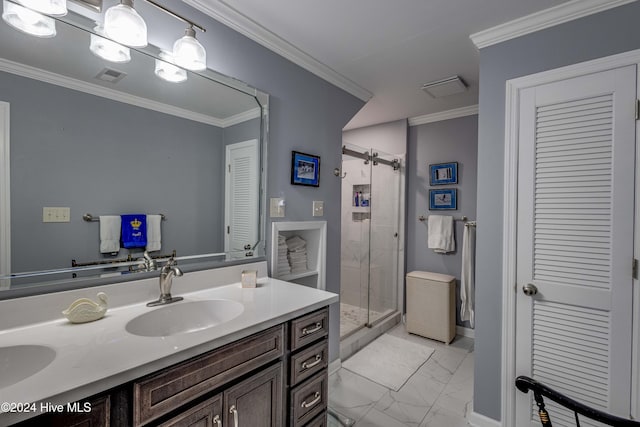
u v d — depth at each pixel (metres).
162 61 1.38
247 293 1.45
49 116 1.09
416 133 3.38
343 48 1.95
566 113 1.52
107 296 1.18
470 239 2.86
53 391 0.66
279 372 1.18
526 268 1.62
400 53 2.01
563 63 1.52
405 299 3.44
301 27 1.73
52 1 1.02
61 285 1.11
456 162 3.11
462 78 2.39
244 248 1.73
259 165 1.79
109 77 1.23
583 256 1.48
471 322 2.89
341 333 2.84
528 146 1.62
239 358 1.03
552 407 1.55
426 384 2.20
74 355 0.82
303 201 2.09
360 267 3.23
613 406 1.41
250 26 1.68
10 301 0.99
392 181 3.43
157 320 1.21
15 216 1.02
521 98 1.64
